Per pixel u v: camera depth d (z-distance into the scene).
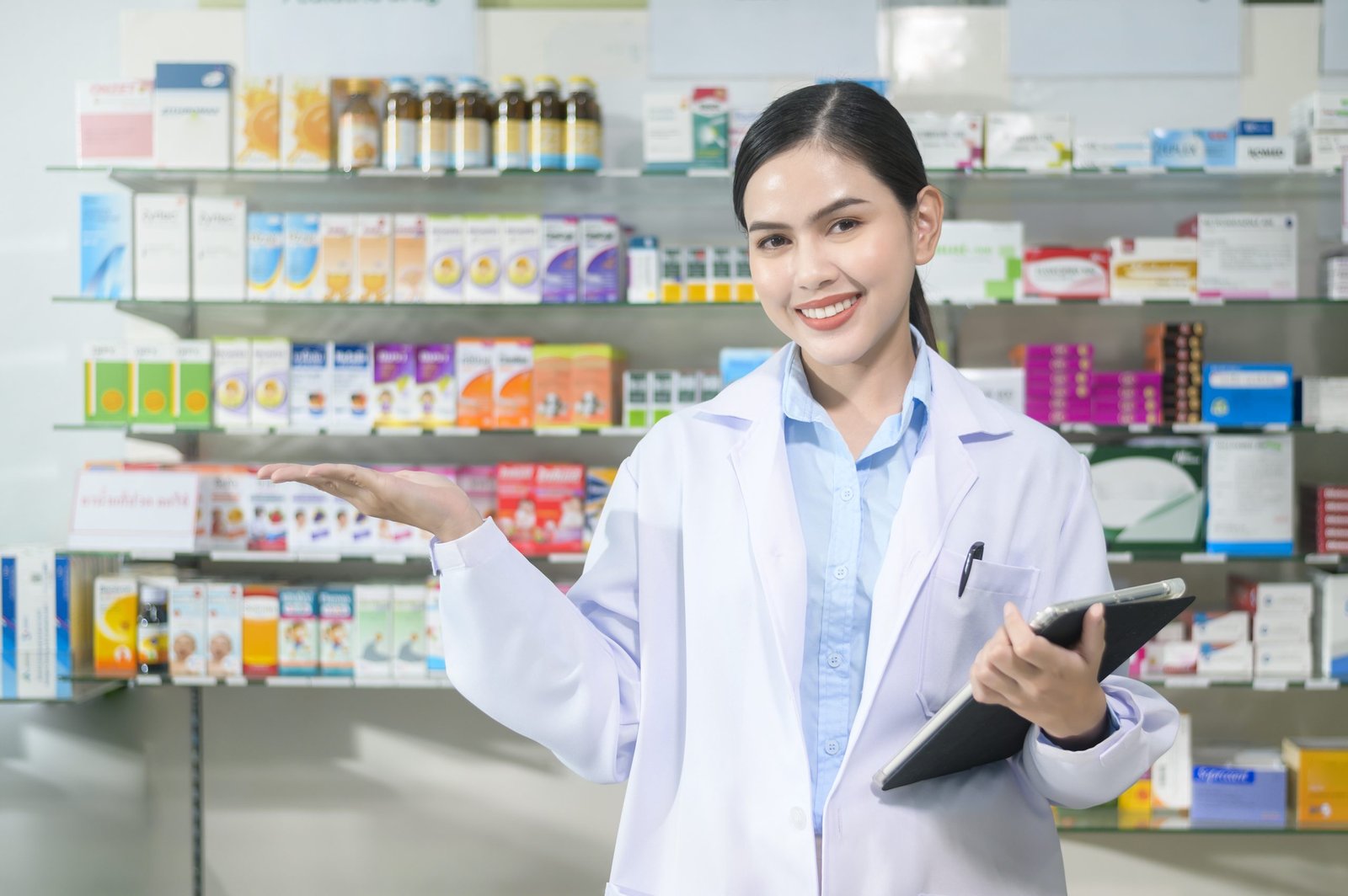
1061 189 2.71
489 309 2.77
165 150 2.59
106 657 2.66
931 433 1.05
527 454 2.88
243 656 2.66
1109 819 2.59
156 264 2.62
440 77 2.60
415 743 2.94
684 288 2.62
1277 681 2.54
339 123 2.64
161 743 2.95
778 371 1.12
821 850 0.97
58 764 2.95
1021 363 2.62
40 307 2.93
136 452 2.92
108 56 2.91
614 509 1.13
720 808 1.00
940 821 0.98
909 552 0.99
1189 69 2.81
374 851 2.95
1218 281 2.58
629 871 1.05
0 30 2.91
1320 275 2.74
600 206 2.88
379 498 0.92
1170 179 2.60
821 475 1.06
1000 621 1.02
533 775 2.94
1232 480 2.57
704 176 2.57
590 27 2.85
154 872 2.96
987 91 2.83
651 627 1.07
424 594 2.65
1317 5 2.81
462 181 2.65
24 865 2.96
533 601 0.96
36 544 2.91
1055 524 1.06
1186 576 2.85
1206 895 2.87
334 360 2.66
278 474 0.88
